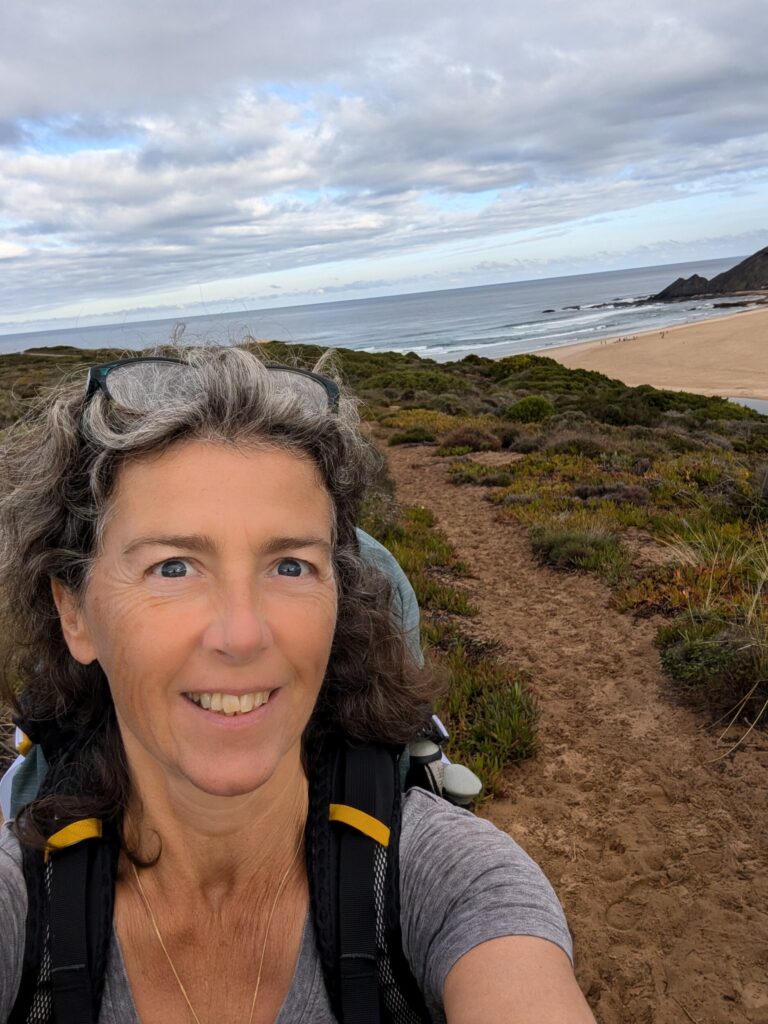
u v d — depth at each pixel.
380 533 4.11
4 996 0.41
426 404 11.97
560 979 0.38
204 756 0.40
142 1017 0.43
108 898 0.43
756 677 2.04
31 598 0.50
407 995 0.42
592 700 2.23
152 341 0.57
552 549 3.62
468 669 2.33
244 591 0.40
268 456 0.43
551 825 1.67
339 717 0.49
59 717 0.53
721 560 3.07
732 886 1.43
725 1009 1.17
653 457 6.32
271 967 0.43
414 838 0.44
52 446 0.46
